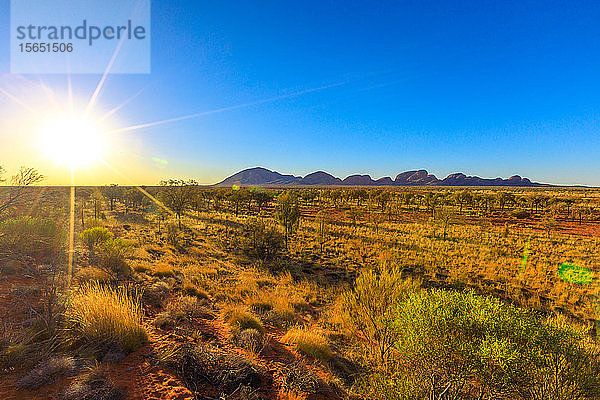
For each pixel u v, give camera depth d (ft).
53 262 29.14
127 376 13.53
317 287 41.70
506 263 59.31
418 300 13.83
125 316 17.72
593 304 37.01
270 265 52.95
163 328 20.43
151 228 92.89
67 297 18.81
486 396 11.37
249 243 68.64
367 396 14.64
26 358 13.44
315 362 19.85
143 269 38.63
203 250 61.93
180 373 14.40
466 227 113.60
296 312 31.73
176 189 105.40
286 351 20.80
